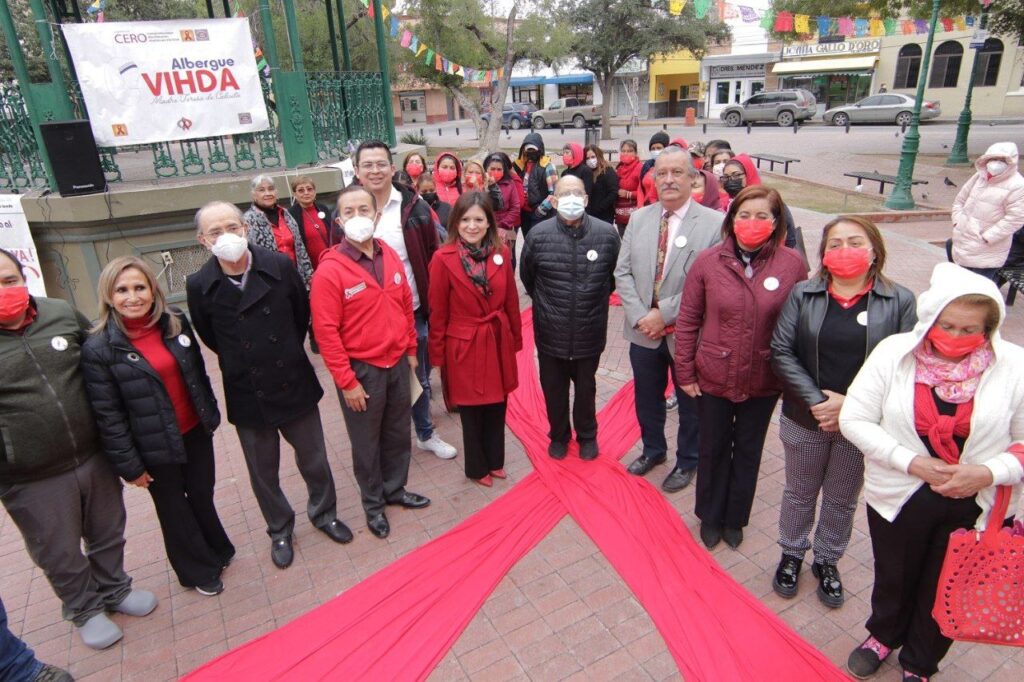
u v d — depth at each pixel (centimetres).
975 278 203
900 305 254
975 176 581
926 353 221
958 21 1355
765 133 2502
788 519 301
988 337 210
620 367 575
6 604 327
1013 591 210
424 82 2341
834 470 282
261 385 309
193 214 637
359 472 354
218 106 640
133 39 587
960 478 208
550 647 282
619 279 377
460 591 314
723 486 329
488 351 368
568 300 372
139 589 330
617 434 456
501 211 659
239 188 642
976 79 2692
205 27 615
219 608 316
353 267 321
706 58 3553
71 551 284
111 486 296
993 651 271
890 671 261
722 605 298
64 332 269
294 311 322
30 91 595
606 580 320
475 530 357
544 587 317
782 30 1155
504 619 299
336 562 343
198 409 299
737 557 332
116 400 276
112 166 636
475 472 400
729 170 497
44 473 268
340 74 764
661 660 273
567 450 429
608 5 2583
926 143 1922
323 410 515
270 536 348
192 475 311
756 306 290
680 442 387
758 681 259
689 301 314
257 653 285
